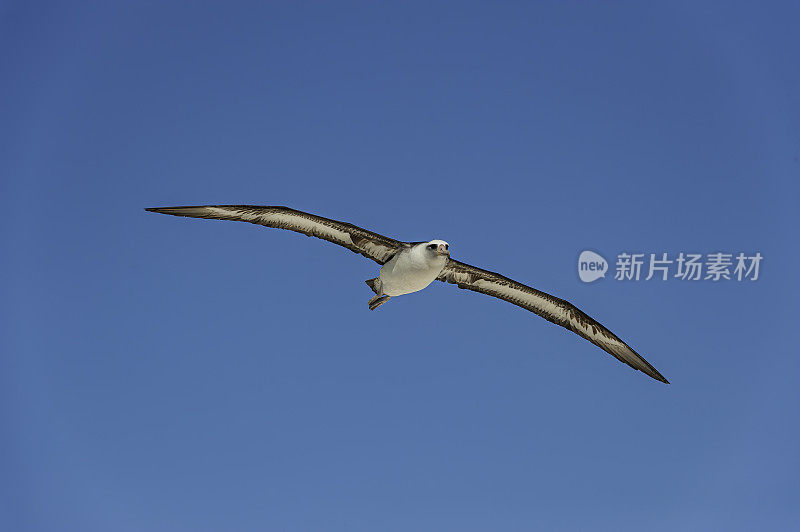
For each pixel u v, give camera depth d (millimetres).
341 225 11633
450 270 12930
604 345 13148
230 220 11523
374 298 12578
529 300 13070
